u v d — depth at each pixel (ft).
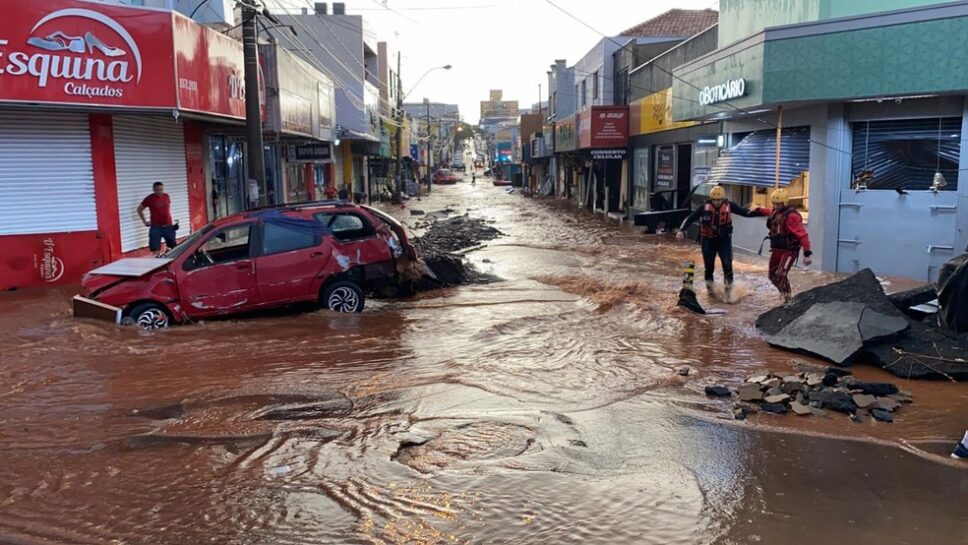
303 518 14.47
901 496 15.44
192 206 59.57
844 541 13.56
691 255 58.59
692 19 122.21
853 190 45.91
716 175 61.77
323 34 131.03
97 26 40.60
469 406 21.33
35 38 38.73
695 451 17.92
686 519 14.37
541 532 13.82
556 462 17.22
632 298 38.50
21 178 43.06
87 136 45.03
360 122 110.22
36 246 43.78
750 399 21.49
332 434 19.16
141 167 50.75
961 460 17.24
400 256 38.88
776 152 53.21
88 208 45.44
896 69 41.47
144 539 13.75
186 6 62.23
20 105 39.91
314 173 115.75
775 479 16.29
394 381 23.82
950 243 42.57
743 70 49.75
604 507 14.83
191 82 45.75
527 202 158.20
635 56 102.42
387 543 13.46
